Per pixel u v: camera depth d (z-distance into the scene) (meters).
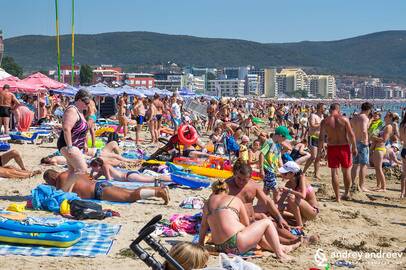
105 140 21.94
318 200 12.48
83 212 9.16
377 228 10.01
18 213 8.52
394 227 10.18
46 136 22.02
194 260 5.02
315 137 16.02
